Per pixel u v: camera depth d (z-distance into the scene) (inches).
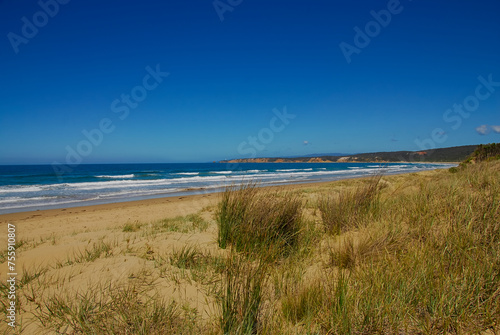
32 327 75.7
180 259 121.1
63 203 575.5
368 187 210.4
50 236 254.2
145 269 110.3
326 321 79.0
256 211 153.5
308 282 97.0
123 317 79.1
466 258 96.6
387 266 100.6
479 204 135.8
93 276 103.7
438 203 153.9
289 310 84.1
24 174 1736.0
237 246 138.3
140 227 261.0
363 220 167.8
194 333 74.1
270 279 105.3
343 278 89.8
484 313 73.8
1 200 620.1
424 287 84.4
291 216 155.9
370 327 75.2
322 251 135.8
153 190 810.8
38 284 97.8
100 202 586.6
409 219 148.7
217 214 181.3
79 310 81.7
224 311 79.4
